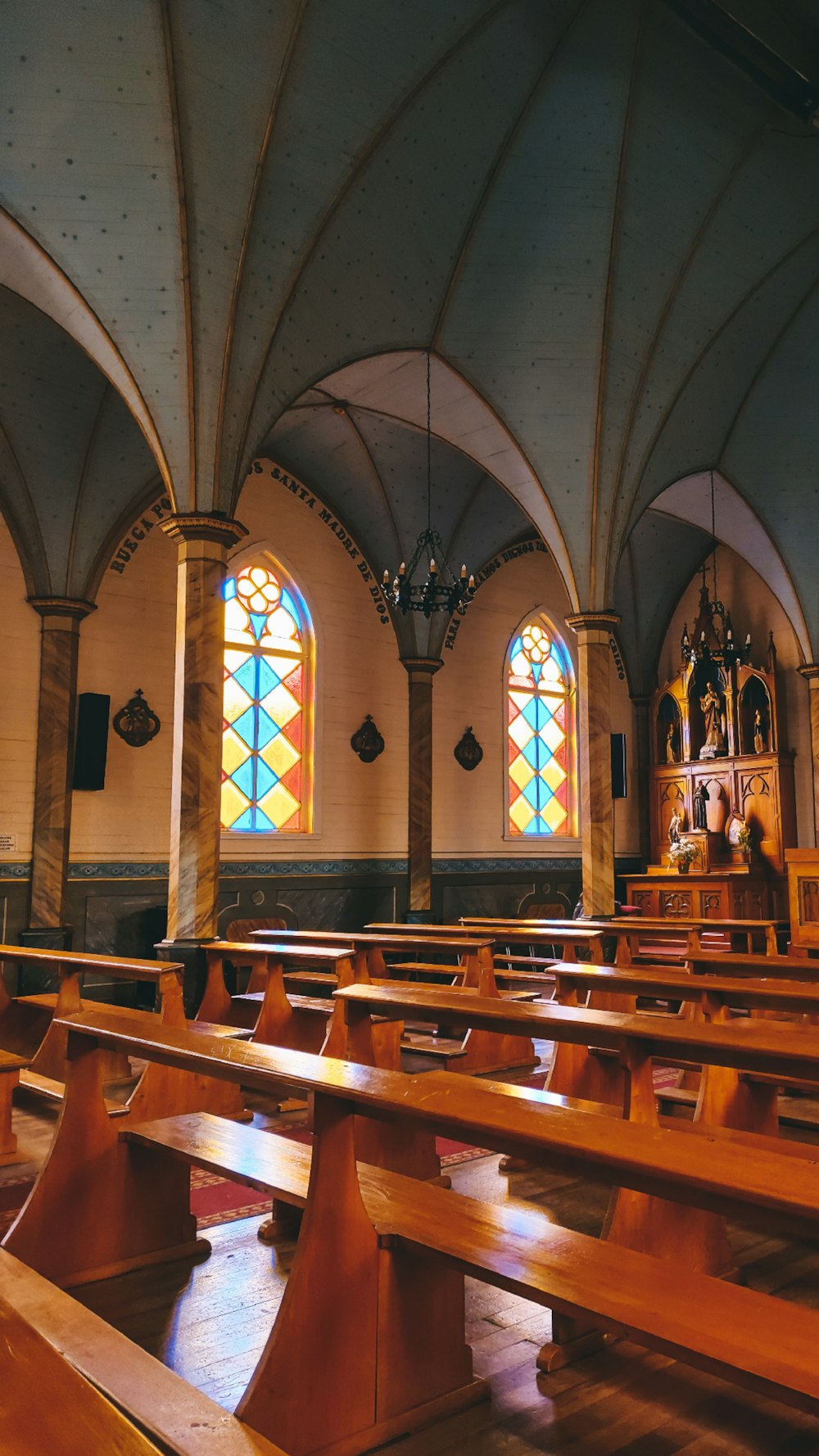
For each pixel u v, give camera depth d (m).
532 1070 8.25
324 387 12.81
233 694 14.03
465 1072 7.96
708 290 11.64
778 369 13.29
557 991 5.61
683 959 6.74
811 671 15.42
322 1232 2.89
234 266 9.18
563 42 9.38
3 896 11.75
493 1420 2.97
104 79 8.09
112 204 8.70
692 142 10.22
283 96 8.64
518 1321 3.65
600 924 9.43
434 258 10.70
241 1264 4.14
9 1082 5.73
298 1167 3.61
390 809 15.50
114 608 12.91
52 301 9.50
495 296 11.23
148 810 12.97
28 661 12.20
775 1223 2.23
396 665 15.81
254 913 13.75
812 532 14.86
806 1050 3.30
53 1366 1.25
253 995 8.44
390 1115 2.94
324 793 14.70
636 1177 2.50
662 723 19.06
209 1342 3.44
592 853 12.32
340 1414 2.81
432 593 11.66
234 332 9.40
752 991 4.80
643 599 18.92
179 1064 3.60
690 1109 6.27
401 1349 2.96
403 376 12.23
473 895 16.34
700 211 10.85
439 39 8.90
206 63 8.19
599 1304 2.53
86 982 12.19
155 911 12.83
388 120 9.24
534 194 10.46
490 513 15.85
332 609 15.09
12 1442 1.11
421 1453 2.80
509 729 17.38
